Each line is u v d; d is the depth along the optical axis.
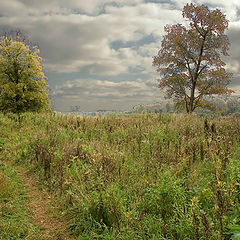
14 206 5.40
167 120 14.30
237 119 12.70
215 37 27.58
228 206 3.71
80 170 6.63
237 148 7.64
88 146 8.84
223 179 4.97
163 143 8.70
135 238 3.78
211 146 7.19
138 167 6.61
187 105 30.30
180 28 28.86
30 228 4.62
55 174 6.95
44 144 9.48
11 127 15.30
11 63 23.23
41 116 18.31
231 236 3.23
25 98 23.45
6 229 4.43
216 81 27.75
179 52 28.50
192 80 29.05
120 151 8.11
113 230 4.11
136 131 11.00
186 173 5.55
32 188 6.67
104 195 4.66
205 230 3.26
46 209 5.36
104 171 5.96
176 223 3.84
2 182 6.32
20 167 8.41
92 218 4.55
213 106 27.70
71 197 5.47
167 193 4.16
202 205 4.20
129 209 4.52
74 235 4.44
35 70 24.12
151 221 4.00
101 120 14.52
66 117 16.17
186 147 7.62
